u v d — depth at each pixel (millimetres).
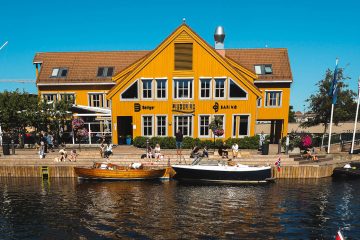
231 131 28766
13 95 29625
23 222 14344
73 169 23219
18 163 24234
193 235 12836
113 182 21875
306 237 12859
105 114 30031
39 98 30547
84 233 13055
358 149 29844
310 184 21516
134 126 29484
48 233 13141
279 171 23141
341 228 13766
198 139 28000
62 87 35250
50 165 23641
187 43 28406
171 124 29203
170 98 29031
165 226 13742
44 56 37781
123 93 29375
